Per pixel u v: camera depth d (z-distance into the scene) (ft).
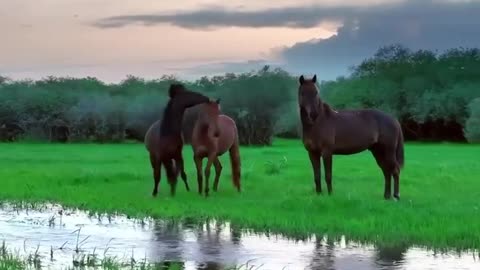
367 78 322.55
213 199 61.62
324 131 59.98
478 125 248.32
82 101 268.21
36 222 52.24
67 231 48.32
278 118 242.37
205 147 63.41
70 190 70.33
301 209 53.93
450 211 52.26
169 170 63.67
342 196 58.75
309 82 60.08
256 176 80.84
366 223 47.98
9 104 269.23
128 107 266.77
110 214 55.77
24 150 175.83
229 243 43.65
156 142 63.05
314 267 37.19
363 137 61.00
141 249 41.91
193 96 63.00
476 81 299.79
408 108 295.69
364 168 96.48
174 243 43.73
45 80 299.58
